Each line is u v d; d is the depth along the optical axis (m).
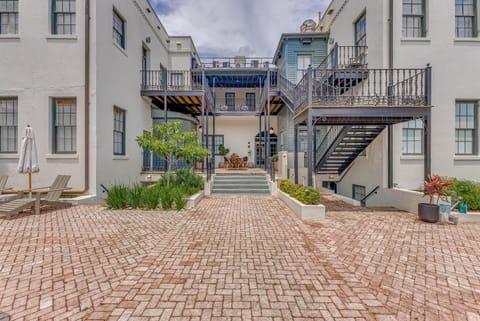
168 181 8.32
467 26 8.02
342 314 2.43
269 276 3.15
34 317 2.36
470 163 7.81
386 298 2.71
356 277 3.15
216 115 15.44
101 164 8.05
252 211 6.74
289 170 12.38
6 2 7.93
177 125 8.27
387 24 7.82
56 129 8.01
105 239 4.43
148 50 12.12
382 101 7.07
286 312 2.45
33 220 5.65
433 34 7.79
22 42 7.81
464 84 7.82
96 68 7.81
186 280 3.04
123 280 3.03
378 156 8.16
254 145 17.38
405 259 3.68
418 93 7.69
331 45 12.49
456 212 5.88
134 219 5.81
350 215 6.35
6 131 8.04
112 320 2.32
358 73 8.54
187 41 15.34
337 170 10.90
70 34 7.86
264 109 13.39
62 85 7.80
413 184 7.77
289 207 7.12
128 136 9.90
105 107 8.27
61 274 3.16
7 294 2.73
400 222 5.67
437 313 2.46
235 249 4.03
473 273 3.27
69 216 6.03
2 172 7.90
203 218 5.95
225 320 2.33
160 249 3.99
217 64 16.48
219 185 10.09
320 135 12.15
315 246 4.18
